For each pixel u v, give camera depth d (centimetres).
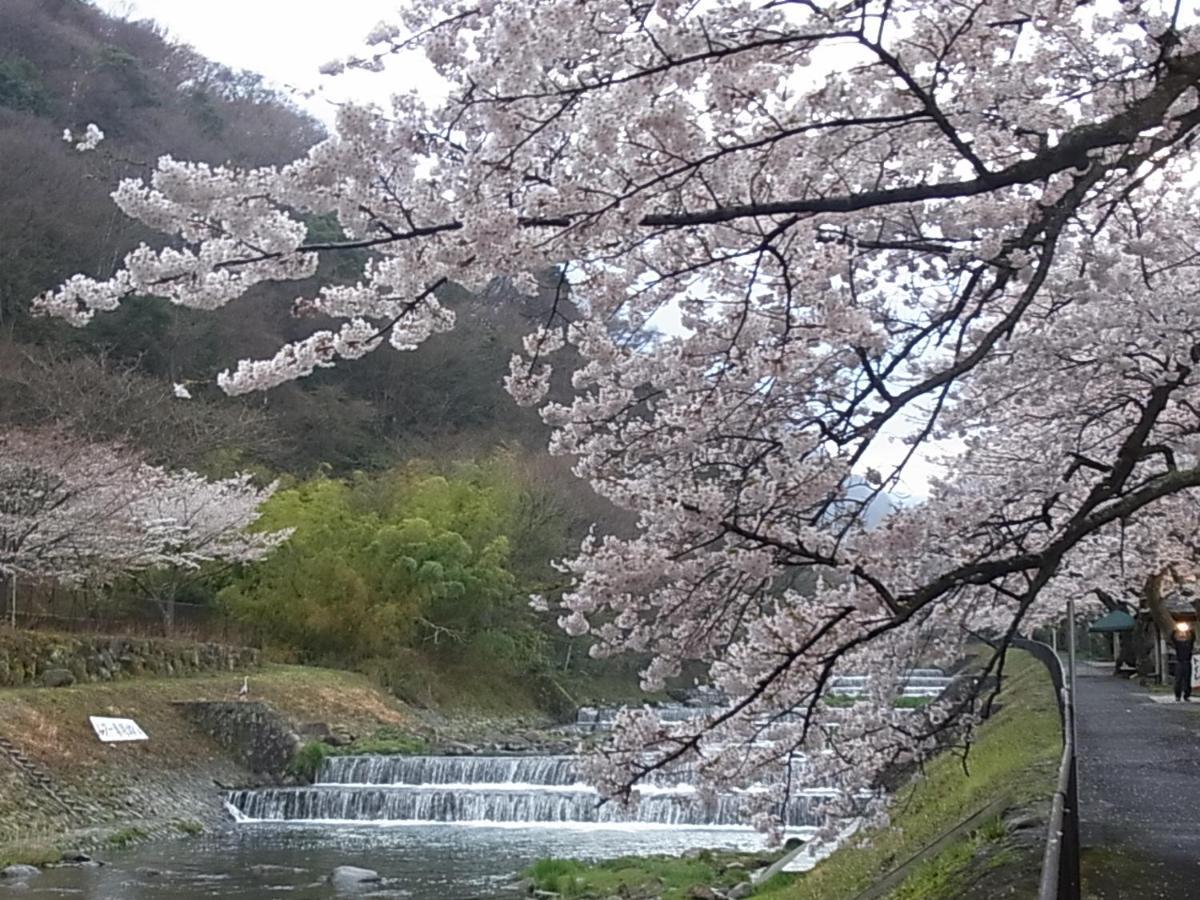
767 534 611
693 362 625
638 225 486
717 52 476
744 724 636
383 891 1510
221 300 454
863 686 740
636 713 636
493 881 1580
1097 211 751
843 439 606
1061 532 709
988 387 784
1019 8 585
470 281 486
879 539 610
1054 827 450
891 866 1061
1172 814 1084
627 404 650
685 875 1492
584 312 611
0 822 1661
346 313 506
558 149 493
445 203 459
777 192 575
